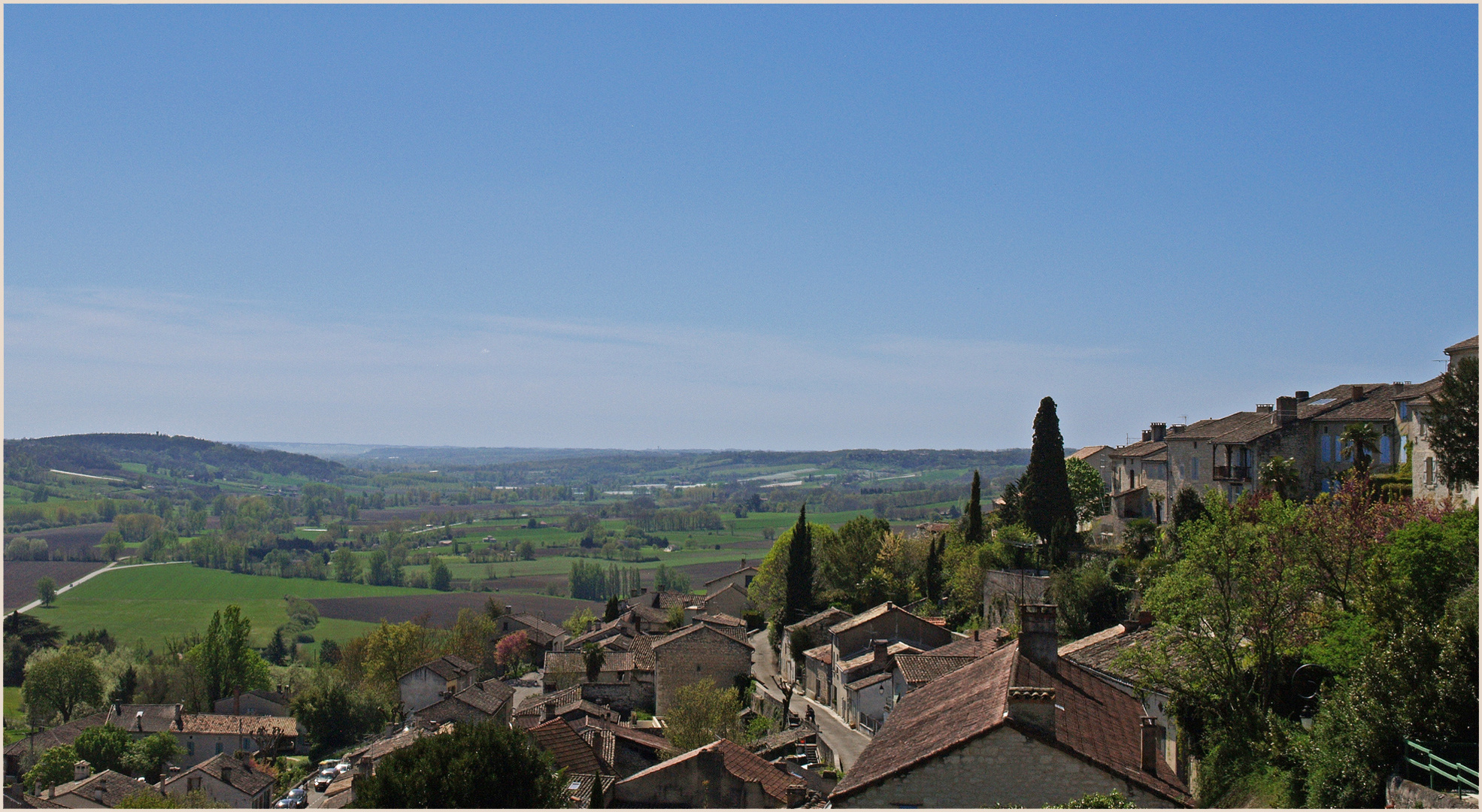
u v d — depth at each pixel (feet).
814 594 391.24
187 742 341.82
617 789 158.20
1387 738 92.99
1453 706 91.20
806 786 167.84
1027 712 82.07
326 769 319.06
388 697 420.77
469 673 425.28
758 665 358.84
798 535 381.40
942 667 222.28
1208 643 126.31
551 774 136.46
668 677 302.66
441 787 120.98
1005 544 301.22
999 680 97.91
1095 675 117.50
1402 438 223.10
